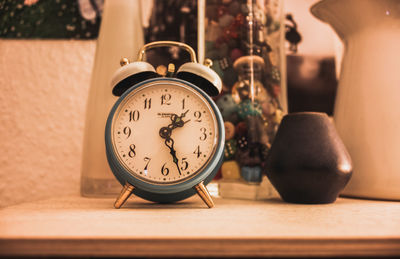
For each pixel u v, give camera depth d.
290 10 0.64
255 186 0.47
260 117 0.48
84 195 0.52
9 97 0.62
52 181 0.62
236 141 0.48
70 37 0.63
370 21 0.49
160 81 0.42
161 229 0.30
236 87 0.48
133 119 0.41
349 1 0.48
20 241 0.27
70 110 0.63
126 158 0.41
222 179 0.49
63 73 0.63
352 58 0.51
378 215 0.37
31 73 0.63
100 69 0.53
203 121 0.42
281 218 0.35
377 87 0.49
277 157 0.44
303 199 0.44
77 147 0.63
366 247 0.27
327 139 0.44
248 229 0.30
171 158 0.41
